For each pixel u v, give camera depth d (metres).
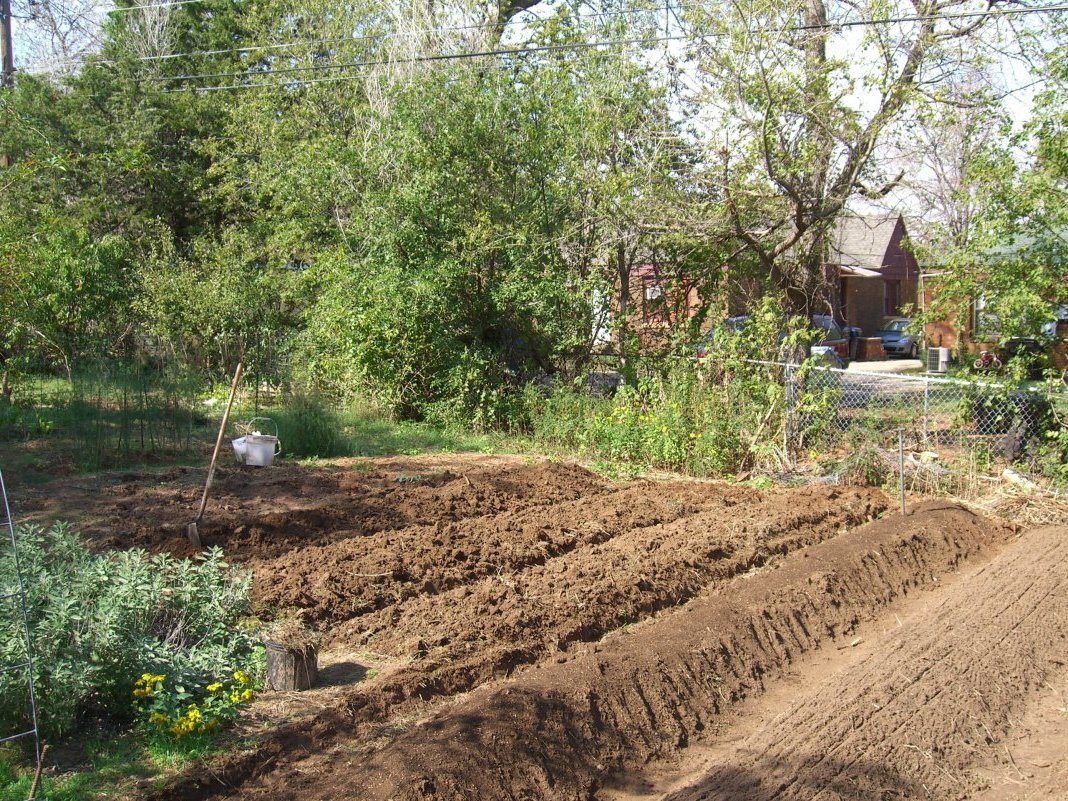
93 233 23.20
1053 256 12.42
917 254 13.74
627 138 16.75
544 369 17.59
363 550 8.55
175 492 10.73
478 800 4.82
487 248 16.41
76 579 5.68
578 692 5.80
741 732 6.13
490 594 7.55
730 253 16.31
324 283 17.80
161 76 28.08
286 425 14.20
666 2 16.44
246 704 5.69
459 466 13.35
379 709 5.71
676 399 13.79
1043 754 5.91
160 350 16.89
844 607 8.05
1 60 24.62
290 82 24.45
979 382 12.51
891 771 5.38
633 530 9.87
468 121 17.16
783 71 14.07
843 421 15.09
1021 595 8.26
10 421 14.04
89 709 5.41
